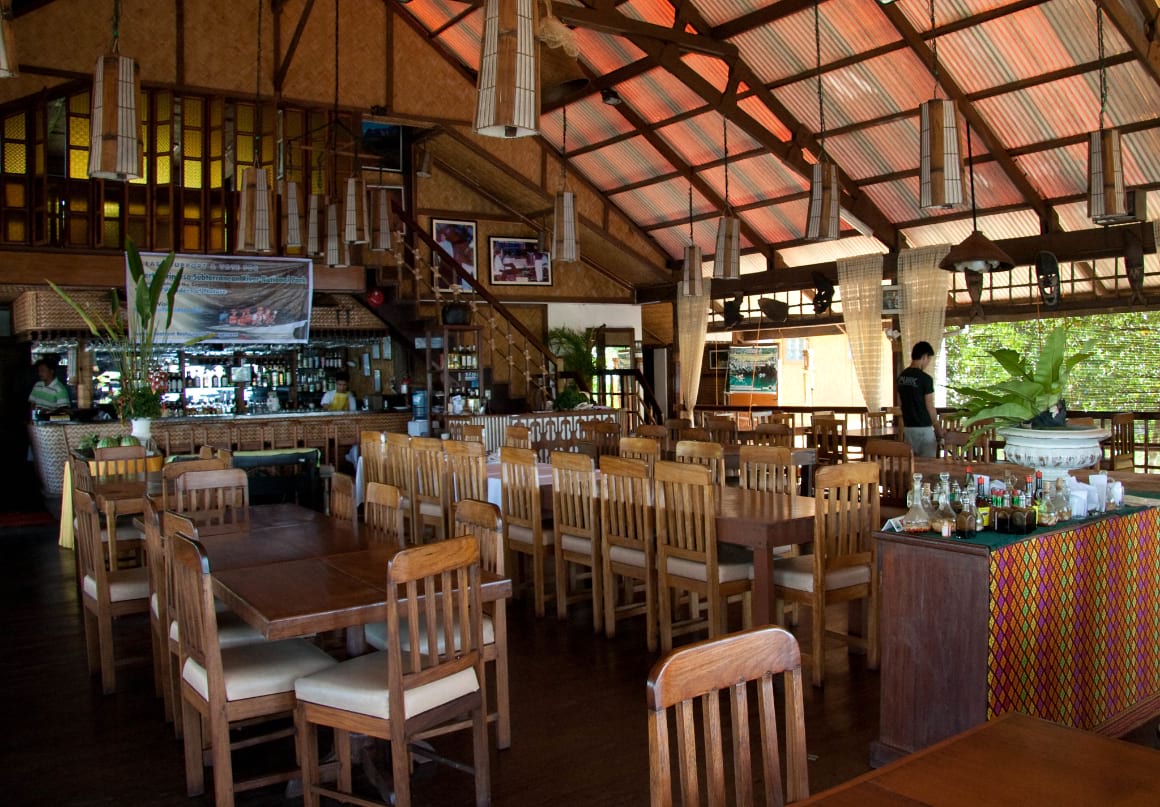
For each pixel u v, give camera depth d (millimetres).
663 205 13125
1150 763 1564
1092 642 3369
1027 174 9883
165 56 9906
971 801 1433
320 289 11188
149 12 9812
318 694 2861
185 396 12086
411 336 11922
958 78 9125
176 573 3113
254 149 10047
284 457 7863
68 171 9539
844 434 8945
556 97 11344
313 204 9672
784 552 5281
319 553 3695
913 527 3205
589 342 14703
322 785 3256
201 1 10070
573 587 5840
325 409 12578
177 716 3686
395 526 4008
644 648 4809
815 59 9602
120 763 3475
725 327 13516
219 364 12477
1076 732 1701
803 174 10680
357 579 3223
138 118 5375
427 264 11930
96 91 5273
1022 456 3658
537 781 3258
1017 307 11453
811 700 3994
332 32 10828
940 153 6199
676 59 9531
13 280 9352
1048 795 1450
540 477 6160
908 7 8578
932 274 10781
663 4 9680
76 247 9633
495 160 12383
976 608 2979
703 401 17438
